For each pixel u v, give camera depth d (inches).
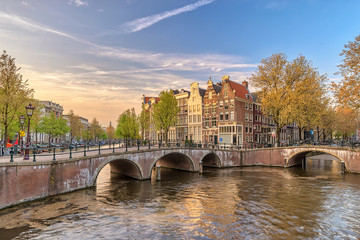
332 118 1652.3
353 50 936.3
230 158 1317.7
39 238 393.1
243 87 1875.0
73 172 668.1
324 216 521.3
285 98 1286.9
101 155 764.6
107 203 599.8
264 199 655.8
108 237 406.9
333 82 991.6
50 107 2778.1
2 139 1644.9
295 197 674.2
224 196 686.5
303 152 1269.7
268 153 1352.1
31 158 689.0
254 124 1803.6
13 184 505.0
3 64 861.8
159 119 1461.6
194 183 871.7
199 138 1841.8
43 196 579.5
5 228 424.5
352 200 642.8
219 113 1710.1
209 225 468.1
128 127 1836.9
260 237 414.3
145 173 919.0
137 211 547.5
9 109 897.5
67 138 3631.9
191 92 1913.1
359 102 943.7
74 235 410.3
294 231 441.1
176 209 566.6
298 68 1261.1
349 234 430.0
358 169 1042.1
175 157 1225.4
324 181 901.2
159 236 414.9
